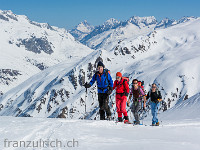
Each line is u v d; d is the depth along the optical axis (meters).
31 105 187.00
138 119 11.17
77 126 7.20
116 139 5.45
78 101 159.38
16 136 5.10
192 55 178.50
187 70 141.50
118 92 10.53
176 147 4.88
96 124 8.16
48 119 9.27
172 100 127.69
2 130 5.85
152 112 11.26
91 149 4.24
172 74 141.62
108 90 10.20
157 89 11.24
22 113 186.25
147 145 4.88
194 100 28.52
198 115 21.44
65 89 186.75
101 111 10.44
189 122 12.59
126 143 5.00
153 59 199.50
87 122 8.29
